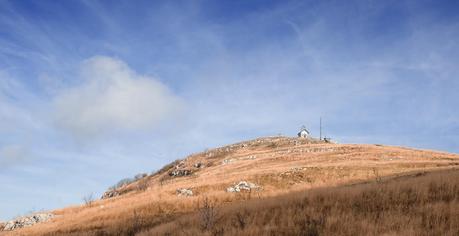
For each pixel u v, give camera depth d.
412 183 23.31
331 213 19.39
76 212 45.00
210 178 64.38
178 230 21.59
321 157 79.38
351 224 16.89
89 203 51.41
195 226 21.92
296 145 115.50
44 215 43.44
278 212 21.78
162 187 60.94
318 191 25.98
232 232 18.61
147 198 45.91
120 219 35.28
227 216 23.48
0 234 36.56
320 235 16.28
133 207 39.28
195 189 51.00
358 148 90.50
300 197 24.94
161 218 34.25
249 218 21.09
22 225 41.88
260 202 26.23
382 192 22.66
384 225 16.38
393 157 74.81
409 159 71.56
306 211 20.73
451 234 14.23
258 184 52.81
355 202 21.75
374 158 73.12
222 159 113.38
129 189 100.00
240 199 42.44
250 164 81.75
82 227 33.69
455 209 17.03
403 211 18.58
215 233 19.59
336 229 16.86
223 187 51.50
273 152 105.75
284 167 65.31
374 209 19.77
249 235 18.00
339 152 85.56
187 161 130.25
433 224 15.80
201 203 40.19
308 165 65.75
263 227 18.81
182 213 36.34
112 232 29.14
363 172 54.88
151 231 23.11
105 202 51.94
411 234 14.62
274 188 50.66
